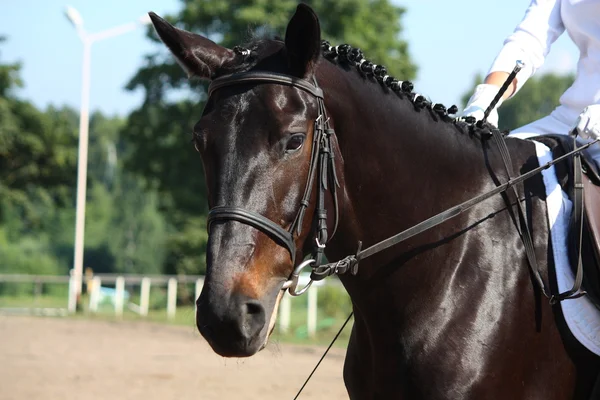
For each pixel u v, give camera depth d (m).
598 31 5.77
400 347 4.92
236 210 4.29
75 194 94.19
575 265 5.03
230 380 16.19
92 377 16.58
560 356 4.98
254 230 4.30
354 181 4.91
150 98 52.28
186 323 31.72
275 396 14.23
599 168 5.38
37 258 68.62
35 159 66.00
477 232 5.06
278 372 17.47
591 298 5.04
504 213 5.15
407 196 5.04
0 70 64.19
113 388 15.12
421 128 5.14
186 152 51.69
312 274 4.68
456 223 5.06
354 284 5.09
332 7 43.81
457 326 4.84
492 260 5.00
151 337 26.00
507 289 4.93
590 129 5.22
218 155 4.38
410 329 4.91
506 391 4.81
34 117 65.25
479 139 5.39
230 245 4.26
